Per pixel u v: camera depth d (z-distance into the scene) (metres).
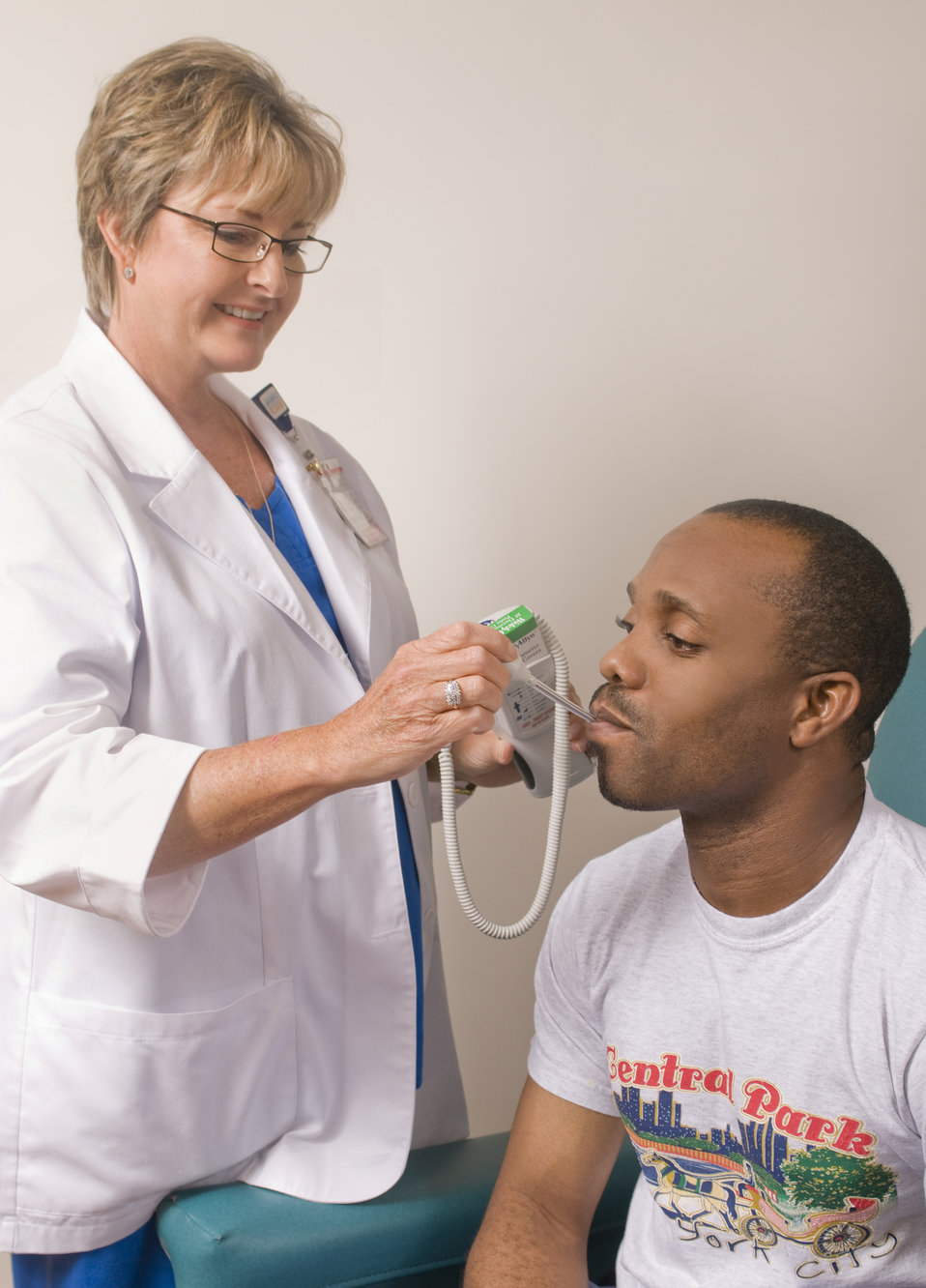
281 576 1.19
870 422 1.79
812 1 1.70
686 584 0.88
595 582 1.81
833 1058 0.86
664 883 0.99
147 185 1.07
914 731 1.21
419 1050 1.33
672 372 1.76
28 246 1.68
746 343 1.76
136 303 1.16
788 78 1.72
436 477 1.79
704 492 1.79
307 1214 1.11
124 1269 1.14
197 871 0.98
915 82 1.72
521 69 1.70
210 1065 1.11
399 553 1.81
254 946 1.16
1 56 1.63
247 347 1.17
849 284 1.76
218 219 1.08
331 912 1.21
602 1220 1.17
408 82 1.69
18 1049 1.08
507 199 1.72
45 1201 1.08
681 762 0.89
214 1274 1.05
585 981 1.04
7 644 0.98
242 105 1.05
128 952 1.07
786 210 1.74
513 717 1.20
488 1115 1.91
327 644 1.21
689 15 1.70
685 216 1.73
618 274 1.74
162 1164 1.09
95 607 1.02
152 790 0.93
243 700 1.15
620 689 0.92
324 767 0.92
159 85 1.06
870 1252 0.92
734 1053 0.92
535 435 1.77
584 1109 1.07
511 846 1.85
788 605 0.86
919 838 0.88
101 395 1.16
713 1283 0.98
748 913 0.92
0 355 1.70
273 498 1.32
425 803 1.38
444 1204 1.15
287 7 1.66
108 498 1.08
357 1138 1.21
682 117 1.72
